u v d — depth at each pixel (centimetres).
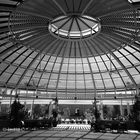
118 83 3108
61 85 3341
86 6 1477
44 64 2936
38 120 2681
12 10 1440
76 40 2242
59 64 2975
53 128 2689
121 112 3173
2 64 2647
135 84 2842
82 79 3212
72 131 2284
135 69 2720
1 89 2952
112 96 3228
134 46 2295
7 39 2088
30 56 2675
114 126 2330
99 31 1969
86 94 3372
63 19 1939
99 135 1902
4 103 3103
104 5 1501
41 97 3341
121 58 2639
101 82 3197
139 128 2352
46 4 1506
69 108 3606
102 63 2861
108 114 3600
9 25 1712
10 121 2620
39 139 1560
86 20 2033
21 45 2400
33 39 2123
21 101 3241
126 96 3112
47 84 3300
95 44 2377
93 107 3148
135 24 1647
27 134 1919
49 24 1883
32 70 2973
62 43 2411
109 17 1692
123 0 1350
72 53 2673
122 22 1698
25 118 2792
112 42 2236
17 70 2869
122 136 1852
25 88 3222
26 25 1736
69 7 1579
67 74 3134
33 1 1413
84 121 3488
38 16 1653
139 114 2498
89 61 2869
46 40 2284
